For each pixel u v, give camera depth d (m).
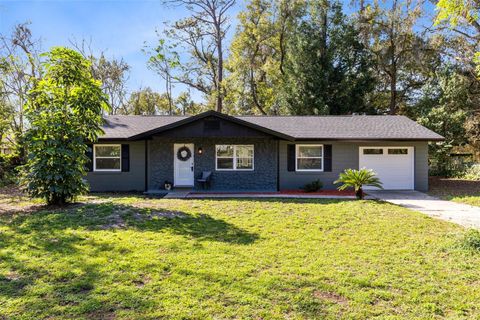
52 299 3.40
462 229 6.36
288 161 13.59
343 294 3.56
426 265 4.42
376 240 5.64
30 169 8.09
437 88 20.42
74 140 8.29
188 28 25.48
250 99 25.80
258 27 23.80
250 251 5.00
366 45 22.67
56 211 7.79
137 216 7.38
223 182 13.24
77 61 8.49
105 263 4.41
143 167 13.52
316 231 6.25
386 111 26.58
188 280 3.88
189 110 35.41
